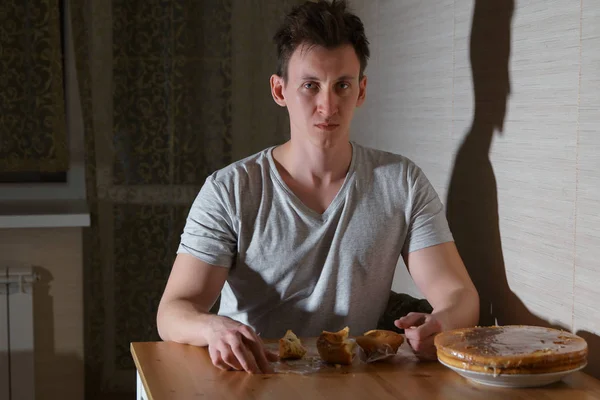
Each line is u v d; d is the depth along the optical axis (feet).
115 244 9.43
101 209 9.34
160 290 9.59
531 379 3.87
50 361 9.04
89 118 9.18
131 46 9.29
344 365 4.43
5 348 8.66
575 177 4.57
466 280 5.35
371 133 7.84
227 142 9.55
